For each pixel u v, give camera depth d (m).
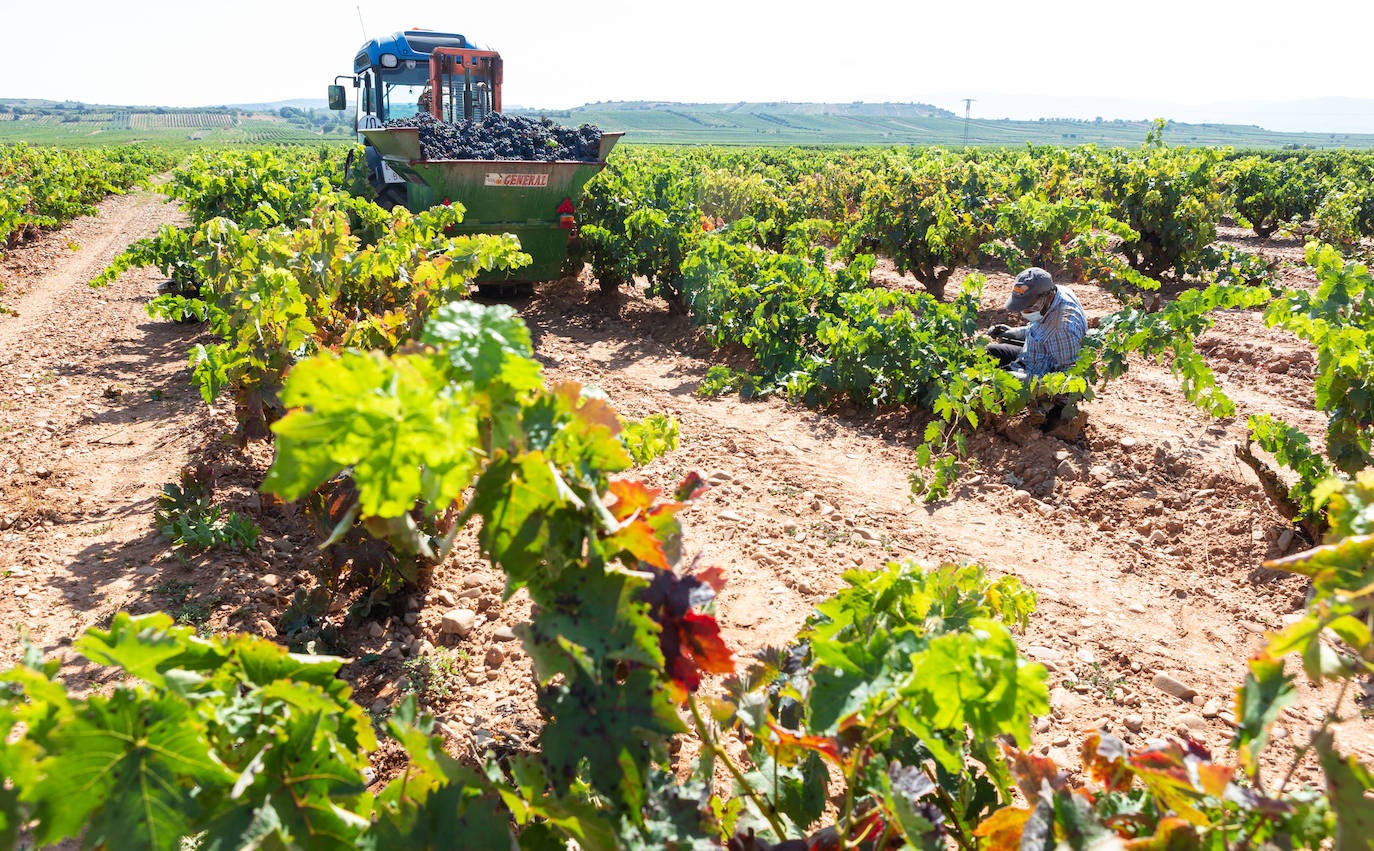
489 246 5.56
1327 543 1.80
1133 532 5.55
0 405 7.36
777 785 2.27
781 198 18.02
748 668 2.35
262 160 13.06
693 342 10.30
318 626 4.04
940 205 12.06
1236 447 5.25
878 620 2.13
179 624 4.03
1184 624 4.57
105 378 8.28
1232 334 9.98
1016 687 1.58
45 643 3.94
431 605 4.38
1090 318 11.20
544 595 1.69
